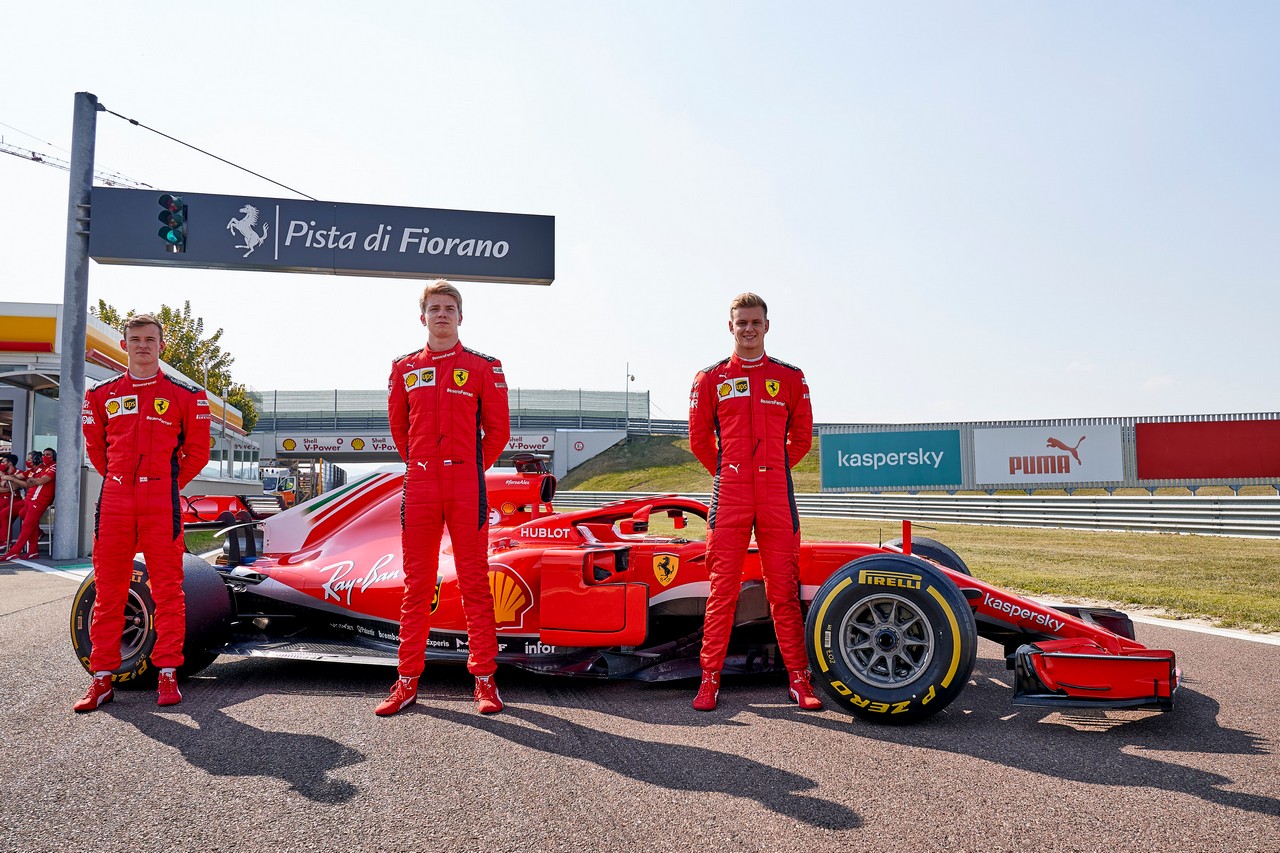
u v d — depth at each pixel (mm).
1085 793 2316
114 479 3430
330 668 4223
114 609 3424
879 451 25000
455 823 2125
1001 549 11305
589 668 3783
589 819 2148
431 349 3535
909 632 3207
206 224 12523
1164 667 2871
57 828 2102
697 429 3639
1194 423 21844
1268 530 13008
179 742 2846
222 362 33500
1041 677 2980
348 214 13375
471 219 13961
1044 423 23406
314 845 1998
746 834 2051
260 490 25625
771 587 3475
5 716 3207
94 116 11180
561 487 47094
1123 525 15656
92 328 15023
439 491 3391
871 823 2113
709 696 3332
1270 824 2090
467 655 3793
